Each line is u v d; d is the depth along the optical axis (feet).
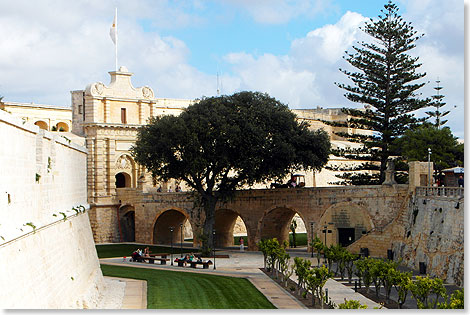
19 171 95.20
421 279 126.00
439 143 270.05
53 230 117.80
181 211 303.07
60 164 132.36
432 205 204.85
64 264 123.03
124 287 178.19
